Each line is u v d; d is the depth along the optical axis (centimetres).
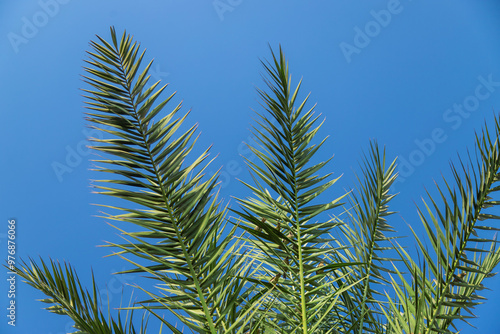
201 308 165
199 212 160
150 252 153
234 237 187
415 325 151
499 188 150
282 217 186
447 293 152
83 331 162
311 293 182
